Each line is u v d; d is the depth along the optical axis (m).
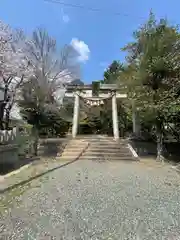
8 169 12.40
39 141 21.17
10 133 14.63
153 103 15.92
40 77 23.19
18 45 22.50
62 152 18.55
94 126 33.88
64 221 5.53
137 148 20.36
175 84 16.06
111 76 36.22
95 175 11.38
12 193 7.84
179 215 6.01
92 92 24.45
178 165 14.77
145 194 8.02
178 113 15.91
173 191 8.46
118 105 28.38
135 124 24.22
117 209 6.43
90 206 6.67
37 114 18.92
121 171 12.66
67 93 24.78
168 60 15.74
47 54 27.23
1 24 19.31
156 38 16.45
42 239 4.58
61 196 7.63
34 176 10.52
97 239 4.60
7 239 4.57
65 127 27.98
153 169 13.47
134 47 17.50
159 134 17.25
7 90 20.53
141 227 5.23
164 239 4.66
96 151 18.80
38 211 6.20
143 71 16.31
